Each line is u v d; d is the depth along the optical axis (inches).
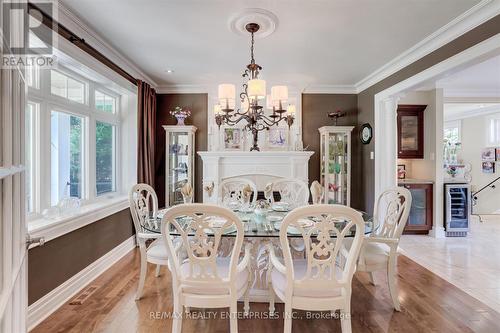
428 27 100.7
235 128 182.7
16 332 47.3
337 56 129.6
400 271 121.4
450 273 119.5
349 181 178.4
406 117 183.0
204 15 92.7
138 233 97.0
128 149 157.4
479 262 132.5
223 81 171.3
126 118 157.1
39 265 85.4
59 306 91.6
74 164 119.8
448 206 174.4
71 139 117.6
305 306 67.1
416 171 191.6
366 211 173.8
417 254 143.3
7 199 43.2
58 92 108.0
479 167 258.4
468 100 189.5
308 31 103.8
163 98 185.5
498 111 240.8
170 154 180.1
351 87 183.0
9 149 42.7
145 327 80.4
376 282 110.4
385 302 95.3
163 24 98.9
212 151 178.2
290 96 181.9
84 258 108.1
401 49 121.0
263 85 88.7
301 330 80.4
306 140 186.7
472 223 216.5
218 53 125.7
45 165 99.8
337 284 66.7
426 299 97.4
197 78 165.3
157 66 144.2
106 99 144.8
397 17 93.8
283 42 113.7
